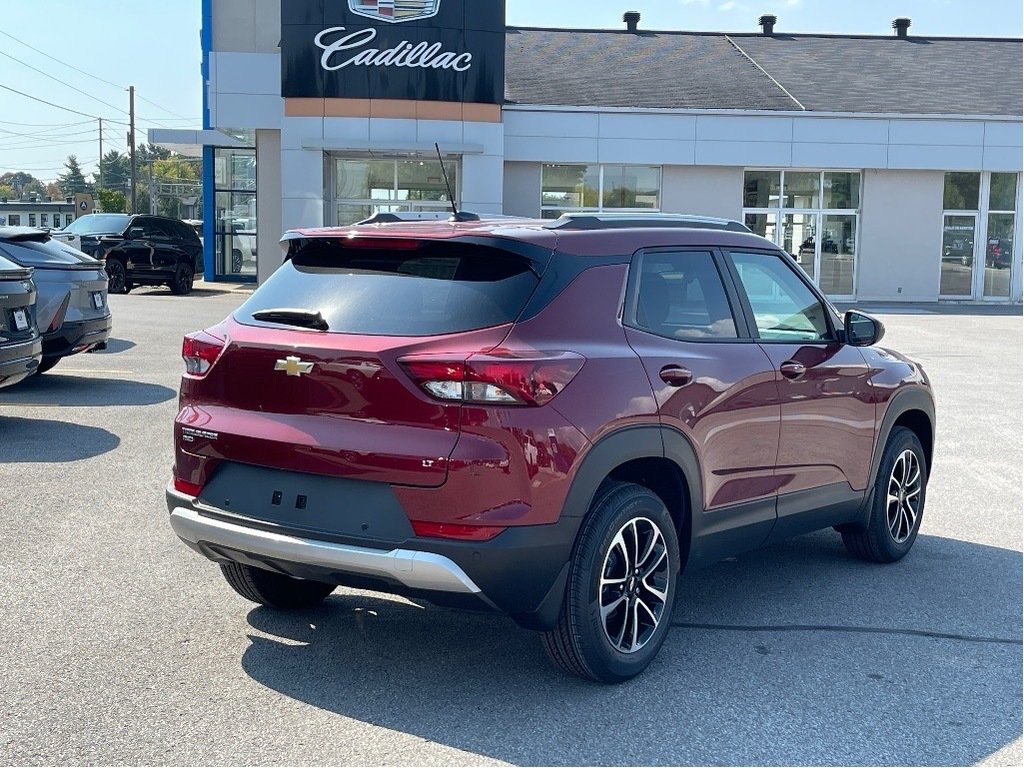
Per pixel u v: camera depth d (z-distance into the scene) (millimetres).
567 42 33625
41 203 84688
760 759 3789
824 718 4129
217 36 31281
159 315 20531
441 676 4465
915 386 6258
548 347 4078
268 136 29609
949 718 4148
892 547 6195
